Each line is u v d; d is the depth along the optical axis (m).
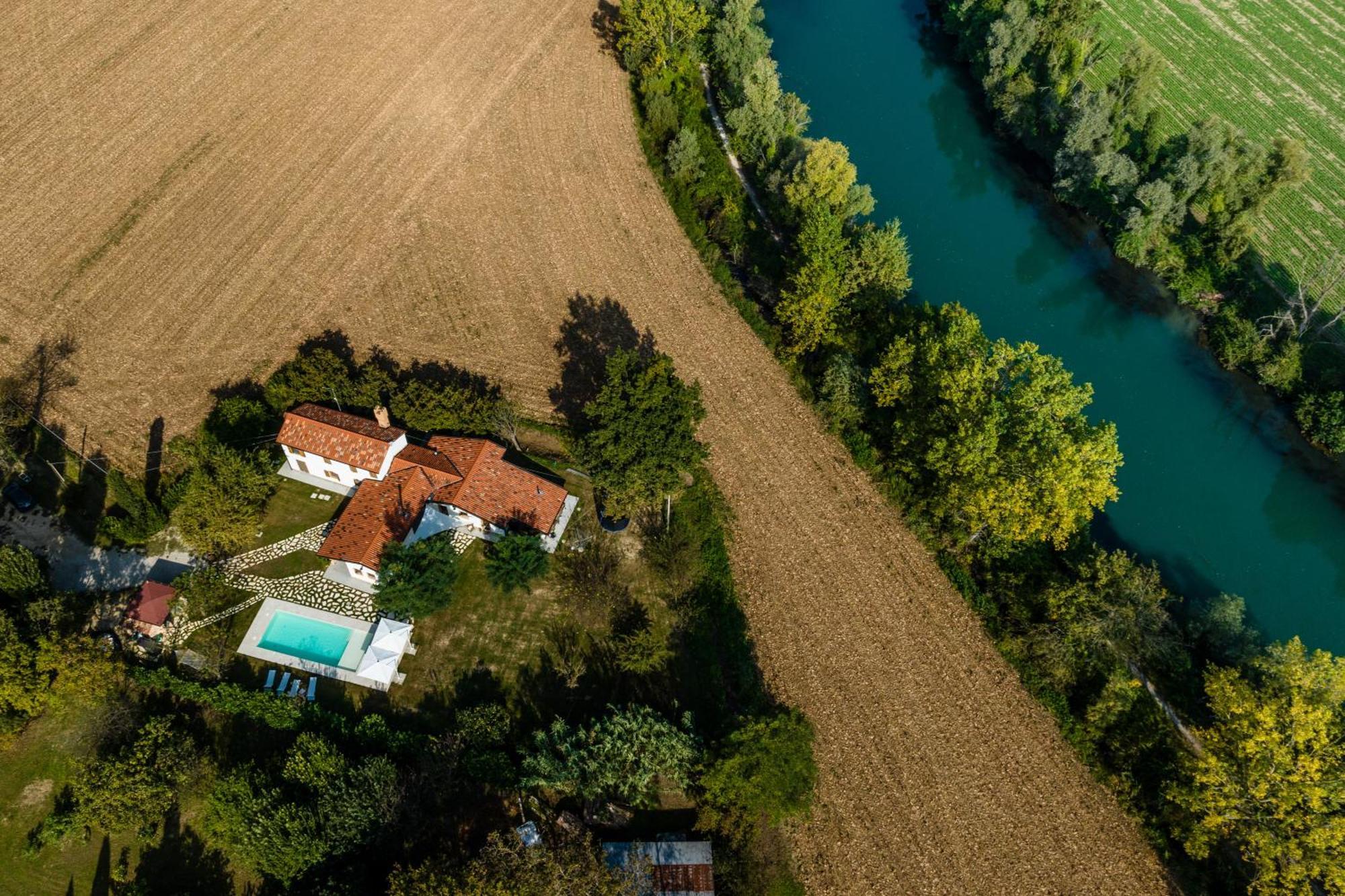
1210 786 59.56
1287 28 147.12
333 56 124.25
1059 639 71.12
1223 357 101.31
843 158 99.31
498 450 76.81
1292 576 84.94
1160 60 116.94
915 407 81.69
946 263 112.38
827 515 81.56
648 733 62.22
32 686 59.31
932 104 135.62
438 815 60.50
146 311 89.69
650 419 71.31
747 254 103.81
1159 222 109.62
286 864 55.88
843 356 86.88
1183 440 95.88
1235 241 104.75
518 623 71.44
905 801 65.38
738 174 116.12
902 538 80.75
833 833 63.47
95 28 123.62
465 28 132.12
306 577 72.31
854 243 95.38
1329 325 95.12
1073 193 116.44
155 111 112.25
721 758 59.62
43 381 82.69
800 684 70.50
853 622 74.69
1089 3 125.81
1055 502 69.75
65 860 58.34
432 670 68.38
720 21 125.88
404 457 75.56
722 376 91.12
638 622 72.25
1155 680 72.25
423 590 67.44
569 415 85.44
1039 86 128.38
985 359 78.81
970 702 70.81
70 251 94.62
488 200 106.19
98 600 69.06
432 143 112.88
